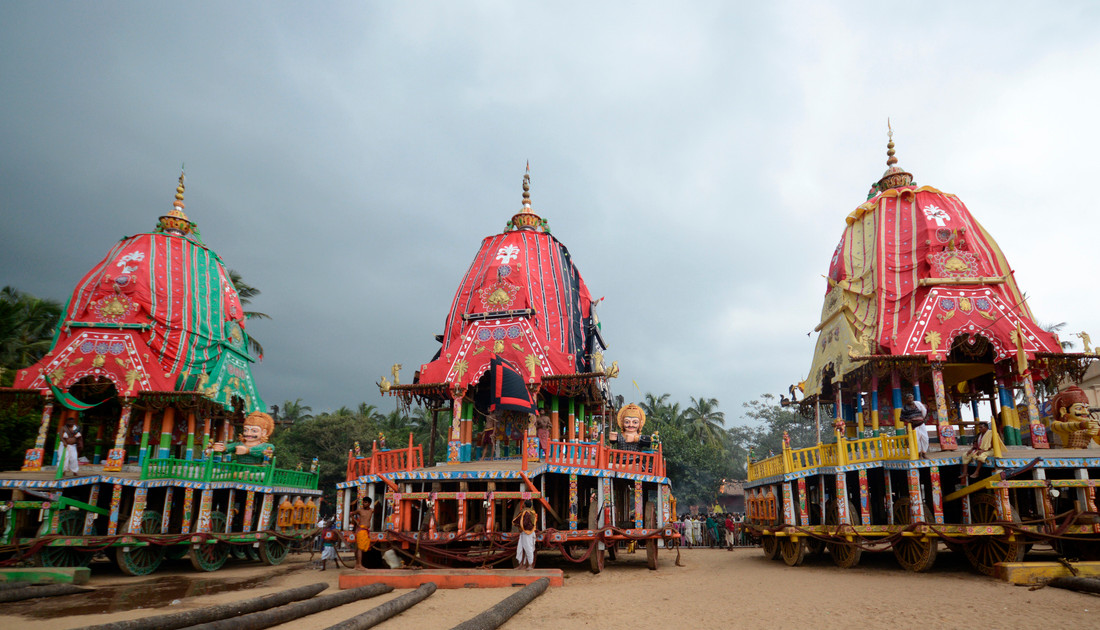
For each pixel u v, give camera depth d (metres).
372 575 14.12
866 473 17.64
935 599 11.75
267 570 20.38
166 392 22.44
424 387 22.69
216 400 24.02
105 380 24.19
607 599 12.17
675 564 18.77
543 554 21.73
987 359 22.16
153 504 21.27
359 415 65.62
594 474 17.41
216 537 19.55
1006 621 9.80
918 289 20.73
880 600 11.80
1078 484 14.61
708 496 59.81
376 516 19.84
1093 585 11.64
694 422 63.12
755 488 22.62
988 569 14.77
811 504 19.81
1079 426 16.83
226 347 25.86
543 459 17.16
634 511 18.48
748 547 28.47
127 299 23.50
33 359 32.72
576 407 26.06
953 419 24.55
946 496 16.64
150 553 18.98
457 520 17.95
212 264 27.02
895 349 19.78
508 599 10.75
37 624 10.52
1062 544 15.71
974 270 20.59
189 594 14.38
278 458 52.50
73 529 18.56
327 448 58.06
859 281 22.25
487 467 17.69
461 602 11.88
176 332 23.80
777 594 12.73
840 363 21.62
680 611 10.96
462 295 25.23
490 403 25.44
